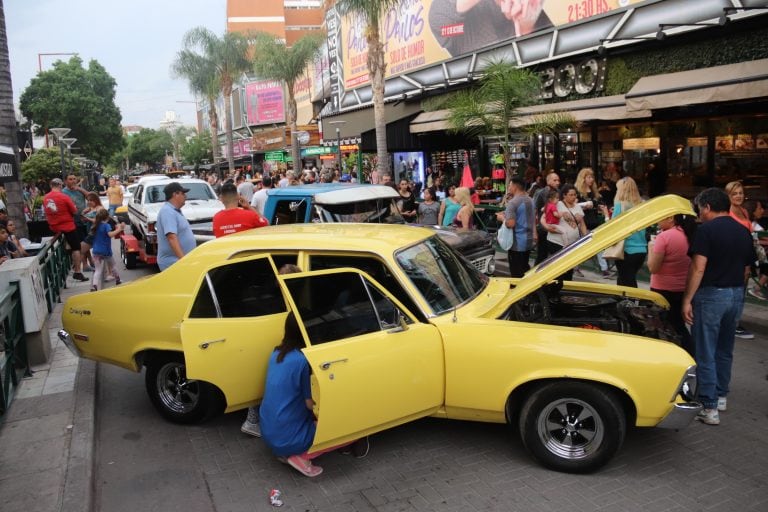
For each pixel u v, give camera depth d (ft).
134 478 15.03
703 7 36.58
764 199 38.68
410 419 14.65
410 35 68.08
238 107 210.59
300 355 13.99
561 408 13.99
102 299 18.28
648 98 36.06
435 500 13.35
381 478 14.43
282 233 17.35
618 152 49.32
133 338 17.58
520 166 59.88
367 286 14.43
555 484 13.75
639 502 12.91
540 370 13.65
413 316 14.85
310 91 145.48
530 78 44.04
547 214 28.40
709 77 34.86
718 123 41.16
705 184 42.65
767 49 34.42
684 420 13.21
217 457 15.96
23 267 22.38
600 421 13.65
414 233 17.47
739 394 18.35
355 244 15.83
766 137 38.11
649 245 28.86
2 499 13.61
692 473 14.02
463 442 16.01
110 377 22.53
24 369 21.81
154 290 17.40
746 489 13.28
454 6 59.62
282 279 14.01
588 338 13.80
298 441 14.07
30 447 16.11
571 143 54.19
